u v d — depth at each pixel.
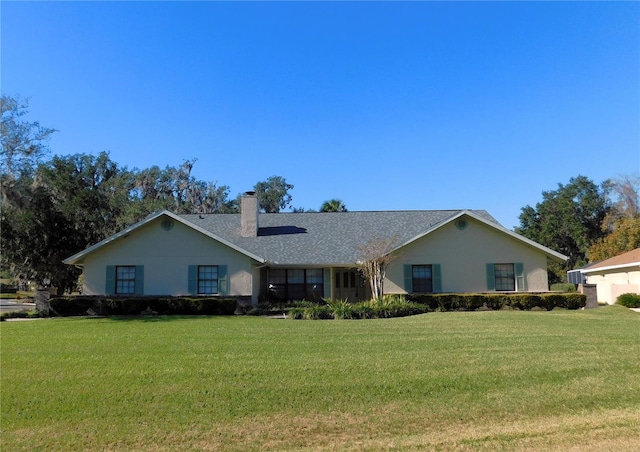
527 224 58.44
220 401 7.11
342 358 9.77
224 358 9.83
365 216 28.62
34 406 6.96
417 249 23.55
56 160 32.56
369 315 18.36
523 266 23.27
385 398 7.21
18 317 20.67
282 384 7.89
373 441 5.68
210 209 52.25
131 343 11.84
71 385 7.95
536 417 6.43
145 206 42.12
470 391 7.53
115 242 22.75
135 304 21.11
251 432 5.99
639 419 6.18
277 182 66.50
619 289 28.33
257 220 27.31
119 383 8.02
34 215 27.48
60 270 30.00
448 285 23.25
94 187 36.91
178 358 9.87
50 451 5.52
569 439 5.54
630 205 50.53
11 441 5.79
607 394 7.34
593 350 10.52
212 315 20.58
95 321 17.66
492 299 22.02
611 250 41.06
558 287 36.19
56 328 15.32
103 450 5.54
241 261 22.62
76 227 30.69
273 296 24.55
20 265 29.02
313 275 25.23
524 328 14.05
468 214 23.36
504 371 8.64
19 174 26.80
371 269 22.48
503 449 5.31
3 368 9.16
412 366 9.03
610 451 5.14
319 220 28.44
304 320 17.34
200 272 22.70
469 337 12.37
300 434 5.93
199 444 5.66
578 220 54.28
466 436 5.74
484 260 23.38
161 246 22.75
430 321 16.14
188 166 52.91
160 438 5.83
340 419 6.40
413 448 5.41
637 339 11.98
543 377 8.27
